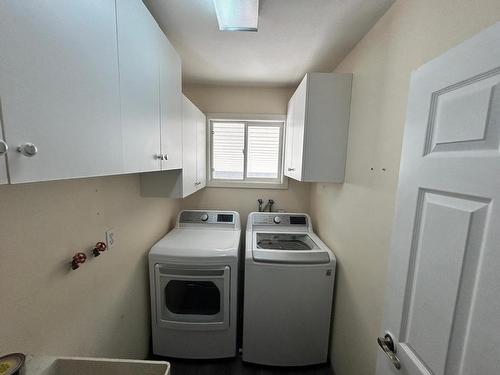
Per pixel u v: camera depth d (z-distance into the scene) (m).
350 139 1.49
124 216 1.38
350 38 1.38
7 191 0.70
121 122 0.73
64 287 0.93
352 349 1.40
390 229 1.04
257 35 1.37
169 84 1.18
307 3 1.07
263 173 2.60
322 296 1.64
